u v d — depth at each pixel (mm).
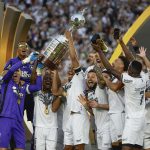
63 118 28625
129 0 68688
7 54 33031
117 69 27406
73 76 27969
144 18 34250
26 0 70438
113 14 67250
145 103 27859
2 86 27219
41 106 28141
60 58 27453
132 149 26500
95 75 28047
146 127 28047
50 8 68438
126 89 26562
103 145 27828
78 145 27516
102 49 27109
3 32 33094
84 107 27656
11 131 26969
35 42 63219
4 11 34344
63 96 28438
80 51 61031
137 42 34156
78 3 69000
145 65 28031
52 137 28172
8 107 26922
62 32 28922
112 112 27422
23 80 28125
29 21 32875
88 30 64750
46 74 28188
